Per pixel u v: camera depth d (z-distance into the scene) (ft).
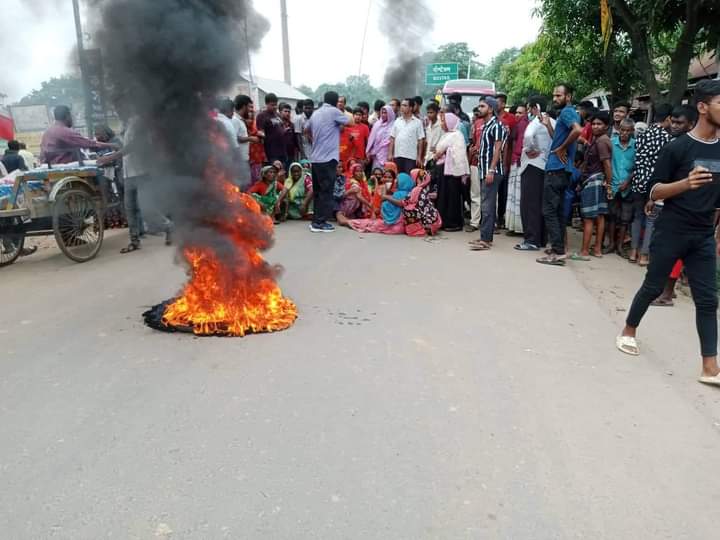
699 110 11.25
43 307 15.74
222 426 9.45
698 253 11.56
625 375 11.69
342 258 21.22
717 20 27.53
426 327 14.10
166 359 12.08
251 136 28.40
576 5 32.81
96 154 25.96
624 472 8.46
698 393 11.24
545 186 20.77
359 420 9.69
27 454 8.69
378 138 31.01
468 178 27.22
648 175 19.90
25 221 21.39
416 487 8.00
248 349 12.60
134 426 9.45
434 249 23.12
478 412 10.05
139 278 18.60
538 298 16.66
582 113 26.81
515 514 7.52
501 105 27.61
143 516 7.36
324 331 13.73
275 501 7.66
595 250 22.72
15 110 27.58
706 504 7.82
